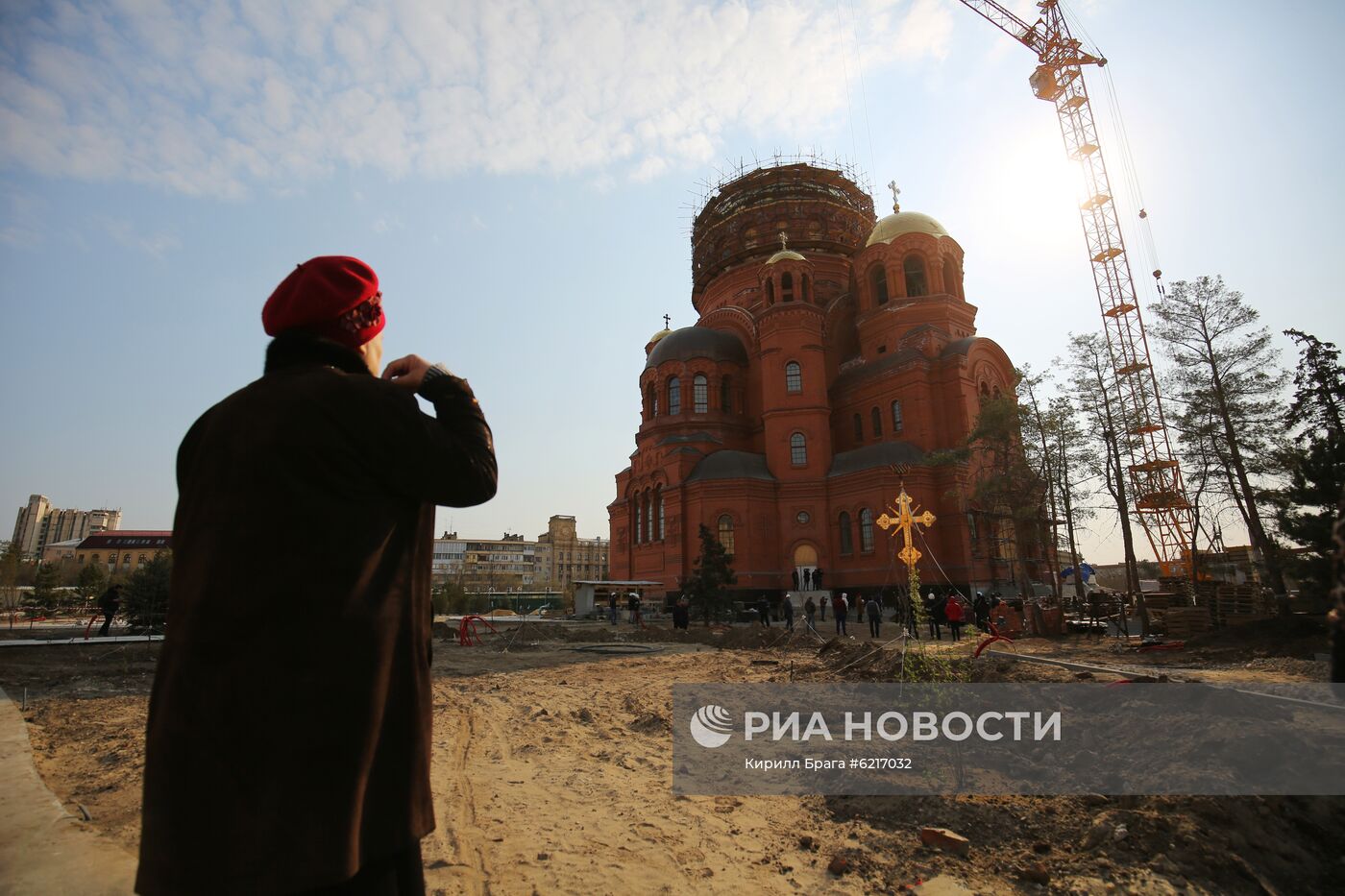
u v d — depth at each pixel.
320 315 2.01
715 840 6.00
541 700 13.92
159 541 112.38
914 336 48.25
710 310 64.38
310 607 1.61
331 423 1.70
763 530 46.75
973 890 4.93
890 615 41.16
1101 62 61.78
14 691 14.98
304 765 1.55
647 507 54.38
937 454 39.41
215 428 1.73
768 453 49.22
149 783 1.57
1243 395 27.38
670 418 54.19
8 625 44.69
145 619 26.92
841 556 45.75
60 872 3.95
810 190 64.00
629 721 11.67
